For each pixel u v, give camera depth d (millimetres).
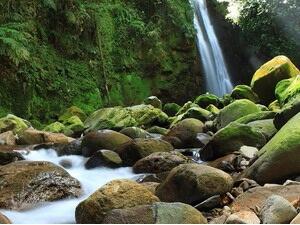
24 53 13219
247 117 8031
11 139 9953
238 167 5949
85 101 16016
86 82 16453
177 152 7086
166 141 7762
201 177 4469
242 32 21484
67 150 8453
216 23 22047
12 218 4621
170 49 19484
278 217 3490
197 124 8945
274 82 11438
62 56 16312
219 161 6270
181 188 4531
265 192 4371
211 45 21125
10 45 13086
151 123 12320
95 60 17312
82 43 17125
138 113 12398
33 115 14258
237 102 9000
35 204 5008
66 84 15703
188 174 4527
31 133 10047
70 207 5000
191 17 20109
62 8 16375
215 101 12945
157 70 18875
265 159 5070
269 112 7961
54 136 10094
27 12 15359
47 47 15836
